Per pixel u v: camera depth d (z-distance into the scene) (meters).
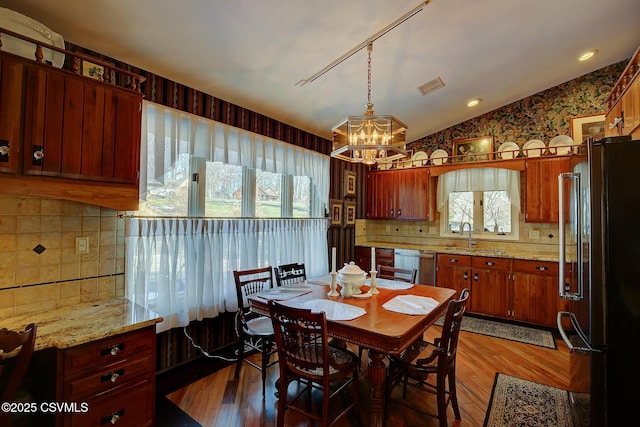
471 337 3.37
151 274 2.39
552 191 3.76
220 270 2.86
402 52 2.71
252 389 2.34
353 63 2.75
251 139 3.15
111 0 1.72
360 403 2.18
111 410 1.55
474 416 2.04
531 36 2.77
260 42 2.25
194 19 1.95
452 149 4.71
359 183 5.12
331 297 2.27
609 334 1.53
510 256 3.78
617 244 1.53
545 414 2.05
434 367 1.86
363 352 3.01
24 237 1.73
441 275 4.23
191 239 2.64
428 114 4.20
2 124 1.41
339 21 2.17
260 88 2.88
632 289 1.50
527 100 4.14
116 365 1.57
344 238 4.75
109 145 1.77
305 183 4.03
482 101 4.05
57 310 1.81
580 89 3.82
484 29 2.56
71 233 1.91
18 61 1.46
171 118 2.48
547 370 2.65
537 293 3.62
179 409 2.08
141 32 1.99
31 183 1.50
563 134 3.92
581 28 2.76
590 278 1.58
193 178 2.75
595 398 1.55
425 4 2.16
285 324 1.75
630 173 1.52
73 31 1.93
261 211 3.41
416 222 5.11
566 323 3.41
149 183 2.32
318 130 4.00
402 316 1.87
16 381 1.22
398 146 2.29
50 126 1.55
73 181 1.64
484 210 4.52
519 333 3.47
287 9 1.98
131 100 1.88
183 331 2.66
